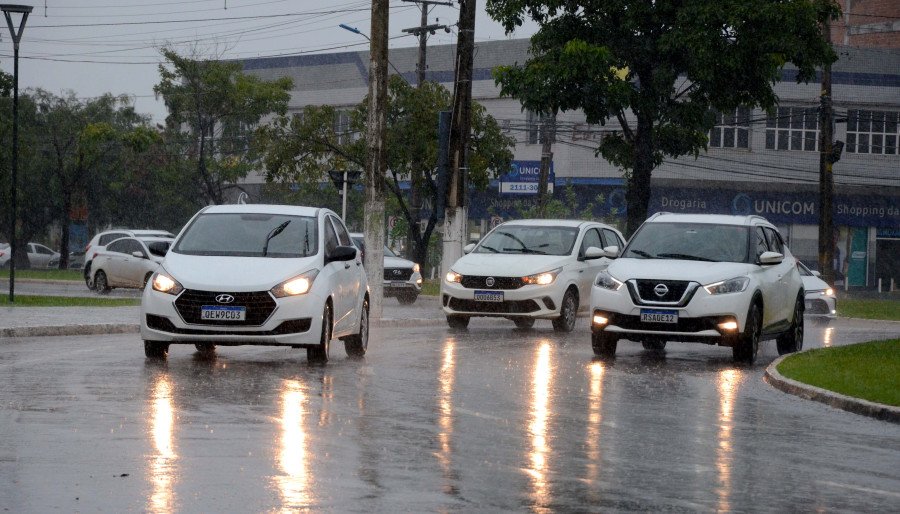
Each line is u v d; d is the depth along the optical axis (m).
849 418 15.78
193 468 10.83
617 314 23.27
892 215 93.75
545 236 32.69
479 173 64.12
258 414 14.23
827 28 59.56
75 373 18.20
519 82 48.12
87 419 13.56
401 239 92.75
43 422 13.33
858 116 93.25
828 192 61.41
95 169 101.88
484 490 10.17
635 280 23.28
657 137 51.00
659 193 88.94
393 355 22.97
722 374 21.11
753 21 45.88
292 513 9.14
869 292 89.56
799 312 27.00
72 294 52.38
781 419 15.42
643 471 11.29
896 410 15.60
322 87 106.75
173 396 15.66
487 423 14.11
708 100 49.09
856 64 93.75
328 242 21.94
